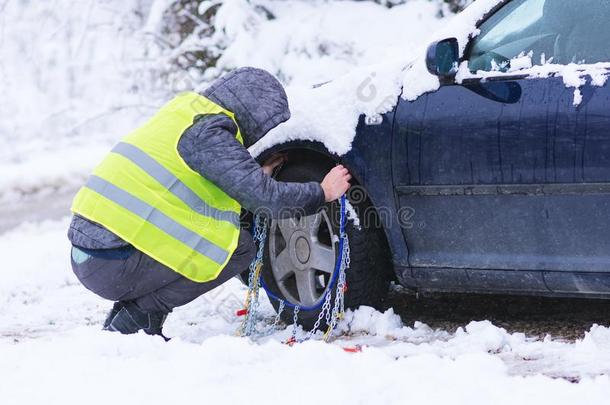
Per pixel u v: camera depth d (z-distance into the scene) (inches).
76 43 1435.8
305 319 527.5
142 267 465.1
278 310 542.6
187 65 1262.3
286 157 545.3
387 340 496.7
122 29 1382.9
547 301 566.3
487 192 468.1
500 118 460.1
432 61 470.6
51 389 388.2
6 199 1285.7
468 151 470.0
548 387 356.2
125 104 1421.0
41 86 1487.5
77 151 1473.9
